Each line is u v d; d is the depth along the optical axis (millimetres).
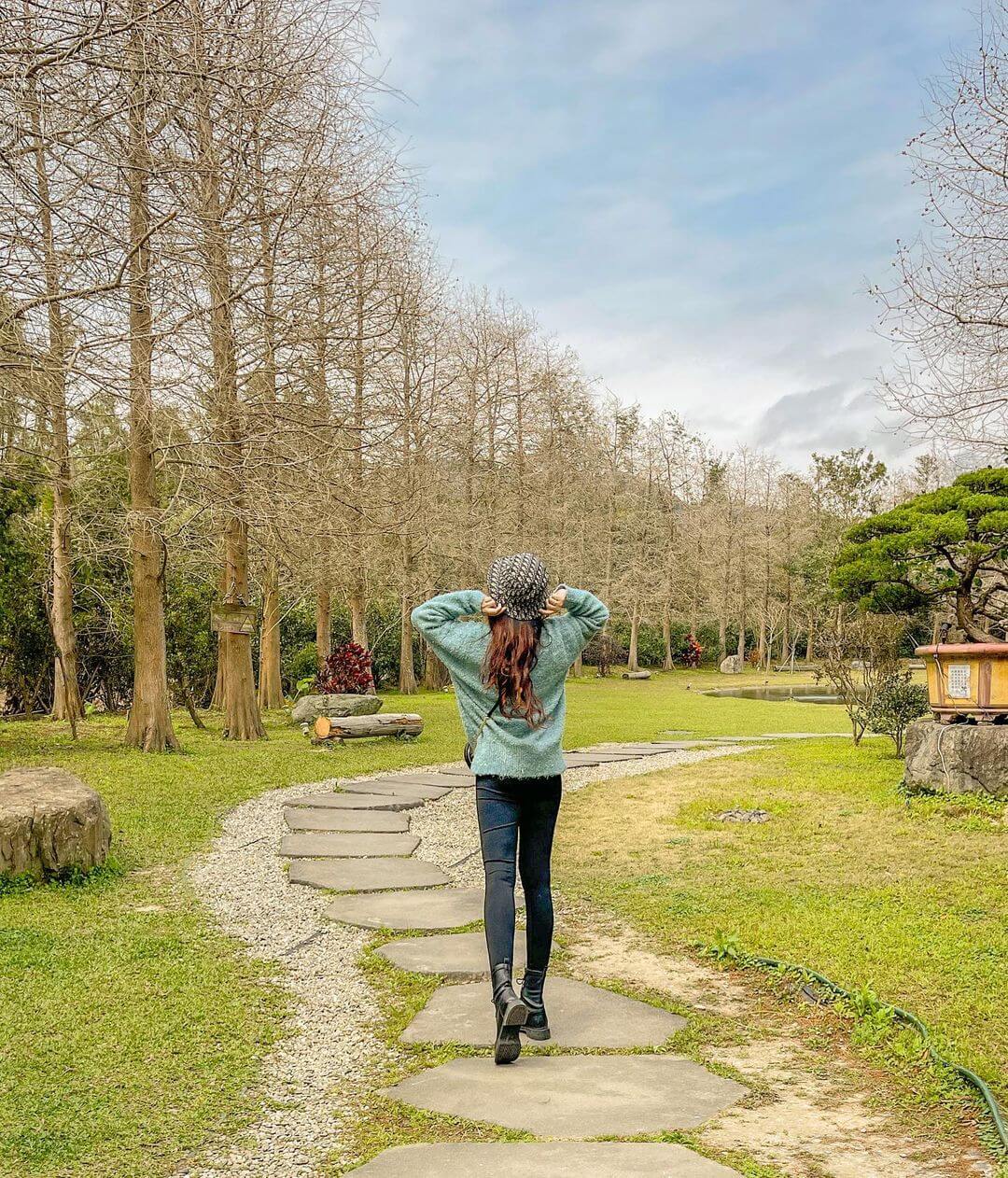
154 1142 2826
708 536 47812
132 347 9312
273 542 14281
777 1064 3357
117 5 7070
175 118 8484
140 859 6590
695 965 4520
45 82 7070
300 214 10273
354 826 7953
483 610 3529
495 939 3299
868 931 4848
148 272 8359
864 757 12227
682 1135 2787
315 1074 3328
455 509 27094
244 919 5297
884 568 11680
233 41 8812
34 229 7418
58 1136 2828
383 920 5234
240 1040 3596
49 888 5715
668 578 45562
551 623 3566
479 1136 2809
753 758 12641
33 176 7602
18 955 4477
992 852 6516
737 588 48312
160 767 10469
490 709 3469
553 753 3471
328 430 13078
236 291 10398
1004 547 11367
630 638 45812
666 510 48781
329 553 15594
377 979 4316
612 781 10750
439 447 23500
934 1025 3588
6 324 7641
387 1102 3064
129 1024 3705
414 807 9023
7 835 5633
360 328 11992
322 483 12070
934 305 7613
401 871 6418
